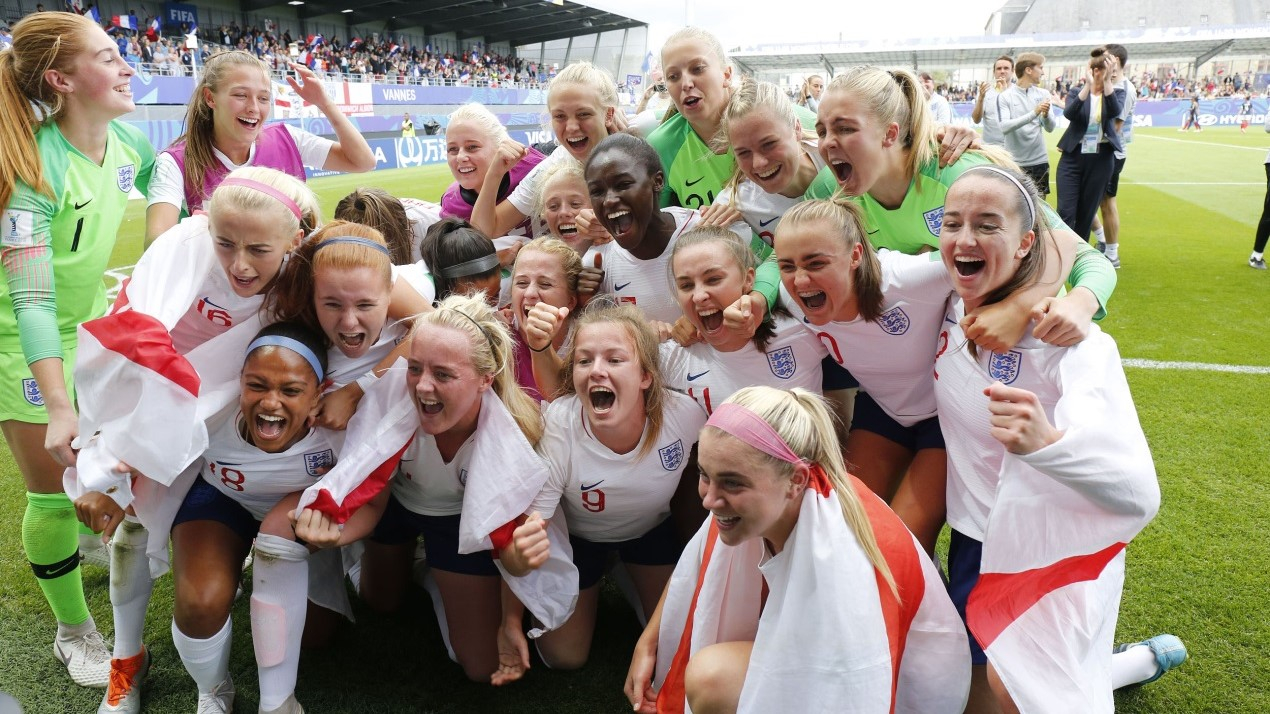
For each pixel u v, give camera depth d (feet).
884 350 8.82
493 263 10.72
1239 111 117.39
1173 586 10.21
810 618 6.08
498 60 132.36
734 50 130.62
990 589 6.97
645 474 8.61
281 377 7.44
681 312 10.49
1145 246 31.37
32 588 10.86
